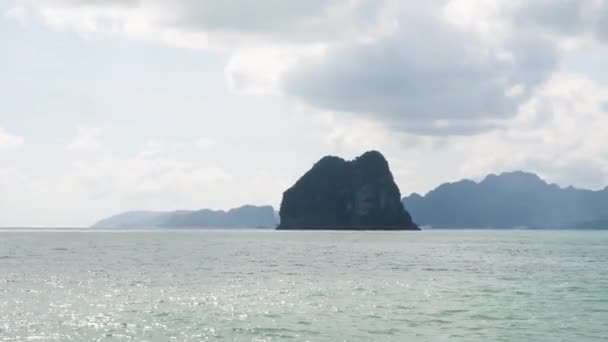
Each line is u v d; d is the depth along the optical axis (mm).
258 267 74812
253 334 32000
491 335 32375
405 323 35406
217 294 47469
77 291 48500
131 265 76938
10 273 63625
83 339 30469
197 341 30281
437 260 90562
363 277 62156
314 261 87188
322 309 40094
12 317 35844
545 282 57938
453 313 38812
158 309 39469
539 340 31344
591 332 33250
